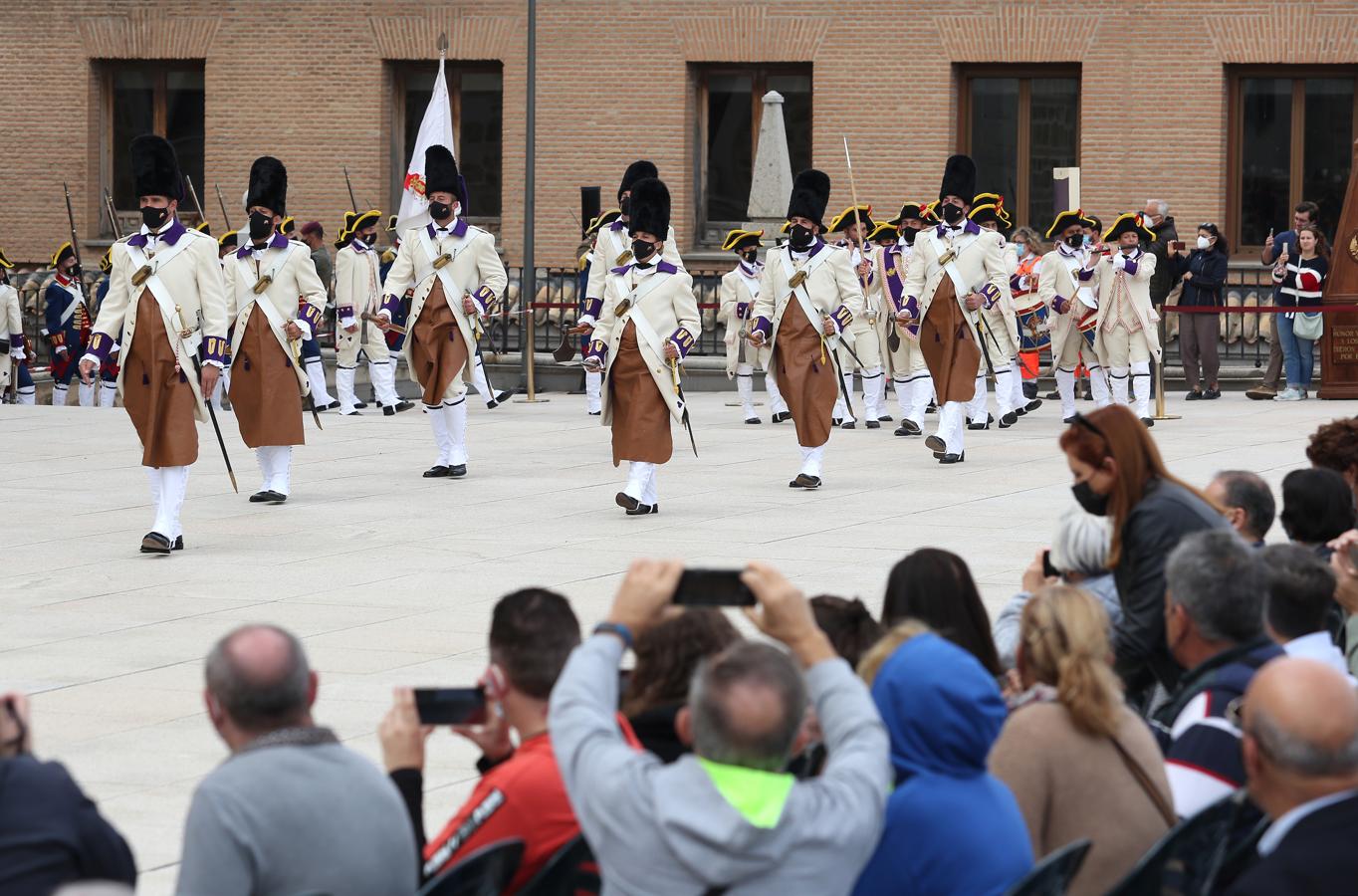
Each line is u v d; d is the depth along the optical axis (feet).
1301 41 116.37
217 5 131.23
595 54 126.52
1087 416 26.02
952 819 18.62
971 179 70.28
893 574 24.04
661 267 57.57
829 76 123.34
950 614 23.66
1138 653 24.97
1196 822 19.29
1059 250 84.12
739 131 127.54
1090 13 119.44
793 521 55.77
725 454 73.15
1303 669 17.56
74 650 40.34
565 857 18.86
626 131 126.52
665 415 57.26
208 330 52.60
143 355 51.85
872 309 84.53
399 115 131.64
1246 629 21.93
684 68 125.39
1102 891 19.98
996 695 19.15
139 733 34.12
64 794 18.76
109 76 135.44
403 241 66.90
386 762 20.30
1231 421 82.53
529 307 97.96
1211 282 96.22
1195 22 117.91
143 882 26.12
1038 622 20.75
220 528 55.57
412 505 59.72
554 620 20.36
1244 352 107.76
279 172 60.59
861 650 23.48
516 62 127.44
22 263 135.54
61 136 134.31
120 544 53.06
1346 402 92.22
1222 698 21.59
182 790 30.73
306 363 91.91
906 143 122.62
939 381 69.67
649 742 20.77
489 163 130.72
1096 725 20.17
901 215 88.69
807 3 123.34
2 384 104.42
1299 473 30.25
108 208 130.41
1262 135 119.85
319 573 48.44
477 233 66.39
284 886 18.12
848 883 16.97
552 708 17.83
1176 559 22.29
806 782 17.33
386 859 18.67
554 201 127.54
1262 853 17.75
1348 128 118.21
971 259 69.36
